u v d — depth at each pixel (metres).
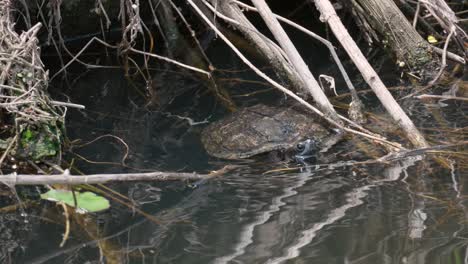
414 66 5.77
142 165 4.29
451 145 4.35
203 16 5.19
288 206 3.71
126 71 5.91
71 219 3.62
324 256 3.18
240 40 6.35
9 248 3.34
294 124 4.66
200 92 5.48
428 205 3.66
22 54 4.50
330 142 4.52
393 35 5.85
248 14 6.84
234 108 5.14
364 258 3.16
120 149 4.52
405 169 4.10
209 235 3.43
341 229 3.43
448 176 3.97
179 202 3.80
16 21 5.78
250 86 5.54
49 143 4.32
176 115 5.08
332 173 4.13
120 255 3.25
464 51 5.88
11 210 3.72
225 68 5.94
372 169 4.14
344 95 5.26
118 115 5.08
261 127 4.62
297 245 3.30
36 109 4.34
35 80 4.53
